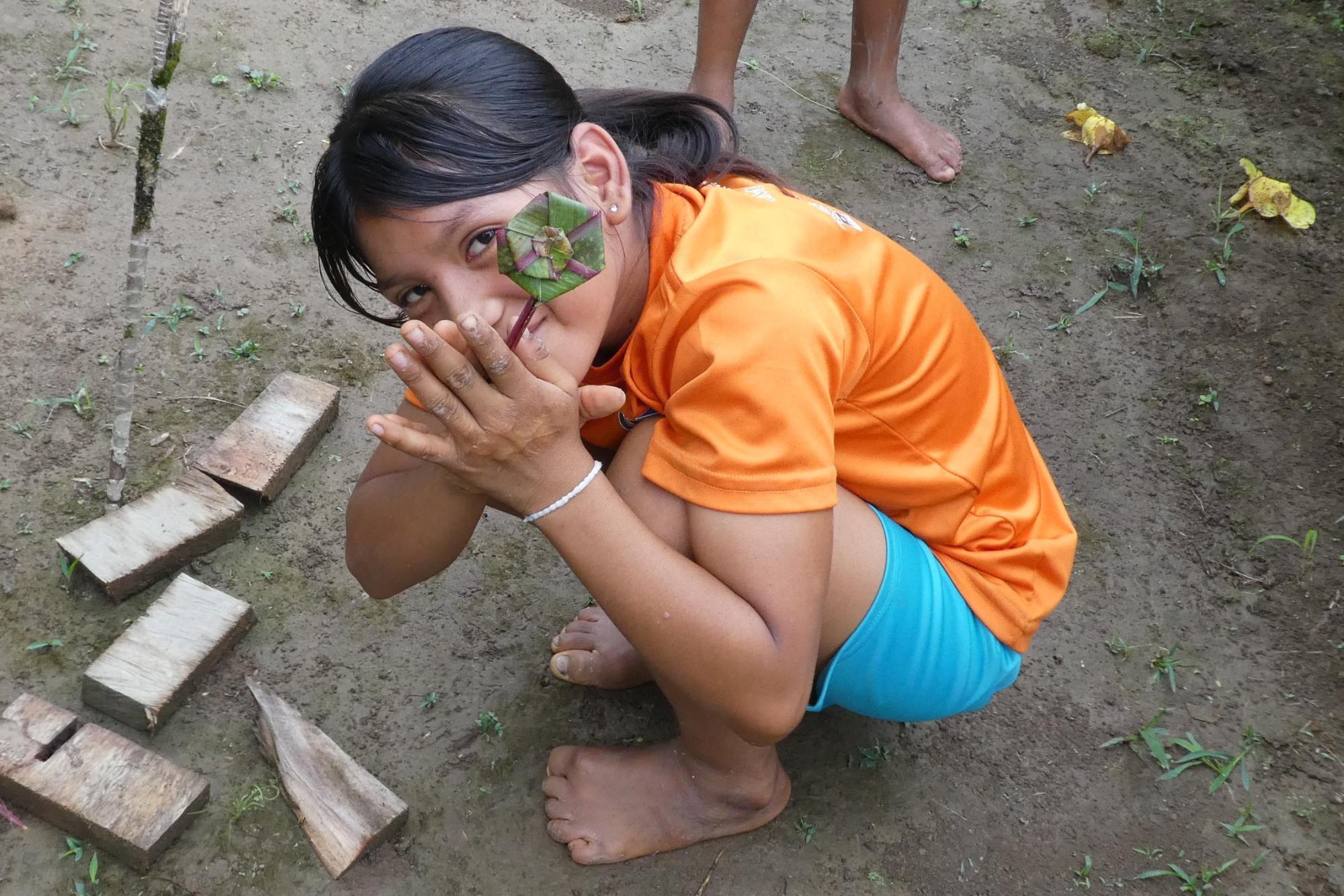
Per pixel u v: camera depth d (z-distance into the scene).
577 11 3.70
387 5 3.50
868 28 3.26
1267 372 2.83
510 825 1.89
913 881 1.89
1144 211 3.28
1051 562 1.76
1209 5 3.98
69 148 2.79
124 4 3.24
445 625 2.15
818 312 1.36
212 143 2.92
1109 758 2.08
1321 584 2.39
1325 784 2.06
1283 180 3.39
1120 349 2.89
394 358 1.16
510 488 1.31
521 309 1.33
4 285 2.47
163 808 1.75
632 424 1.62
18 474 2.19
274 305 2.61
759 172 1.69
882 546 1.61
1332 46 3.80
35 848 1.75
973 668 1.71
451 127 1.26
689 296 1.37
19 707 1.83
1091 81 3.73
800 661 1.41
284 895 1.75
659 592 1.36
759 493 1.33
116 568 2.03
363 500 1.65
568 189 1.33
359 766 1.88
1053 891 1.90
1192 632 2.30
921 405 1.57
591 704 2.07
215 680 2.00
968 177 3.33
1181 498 2.56
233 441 2.26
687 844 1.88
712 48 3.11
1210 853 1.96
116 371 2.39
